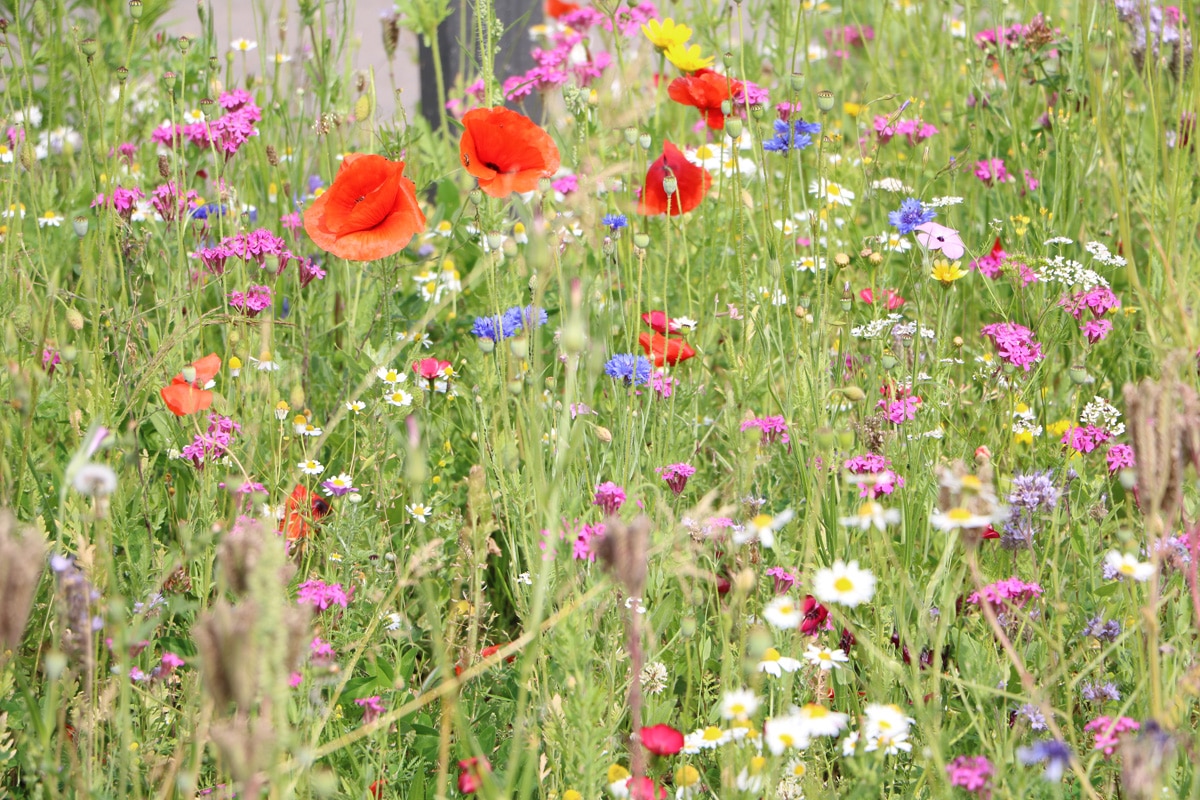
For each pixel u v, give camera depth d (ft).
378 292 13.80
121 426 10.91
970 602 9.34
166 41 17.08
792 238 13.93
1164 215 12.72
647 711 8.59
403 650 9.81
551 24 18.65
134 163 16.01
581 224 8.70
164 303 11.30
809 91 17.01
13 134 13.84
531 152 11.13
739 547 9.11
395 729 8.66
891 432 10.43
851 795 7.17
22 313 9.95
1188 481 9.04
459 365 13.35
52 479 9.67
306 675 7.63
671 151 12.70
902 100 18.29
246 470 9.77
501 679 9.13
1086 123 15.55
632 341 11.89
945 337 11.53
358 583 9.50
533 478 8.28
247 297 11.99
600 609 7.93
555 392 9.84
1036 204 15.43
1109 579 9.55
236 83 17.74
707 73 13.52
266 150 14.64
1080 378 10.62
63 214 13.97
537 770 8.16
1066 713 8.31
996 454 10.98
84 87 14.75
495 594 10.93
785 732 7.07
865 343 12.83
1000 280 13.93
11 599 5.45
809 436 10.17
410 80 23.73
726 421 11.10
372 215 11.15
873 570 9.13
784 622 7.64
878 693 8.10
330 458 11.70
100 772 7.51
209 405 10.15
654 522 9.23
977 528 7.34
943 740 7.71
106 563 7.31
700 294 13.39
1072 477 10.32
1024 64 16.96
